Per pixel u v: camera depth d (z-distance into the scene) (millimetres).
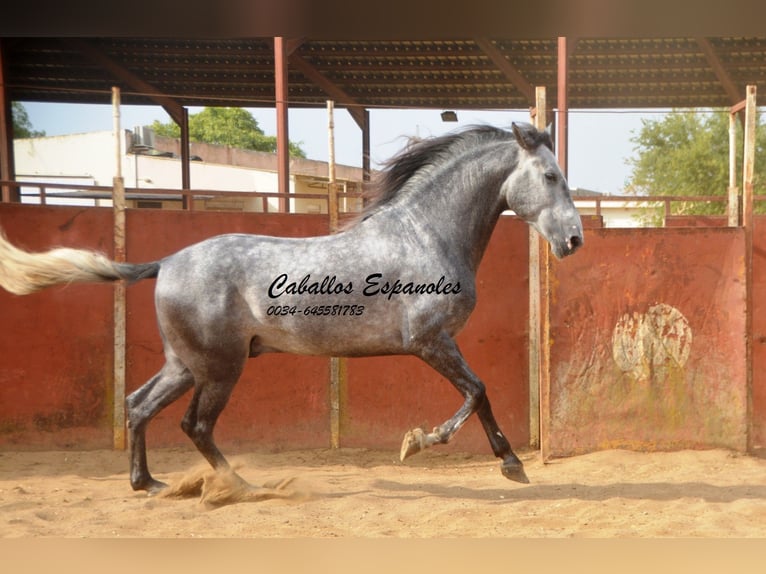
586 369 7270
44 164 28109
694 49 16016
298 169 24953
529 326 8133
